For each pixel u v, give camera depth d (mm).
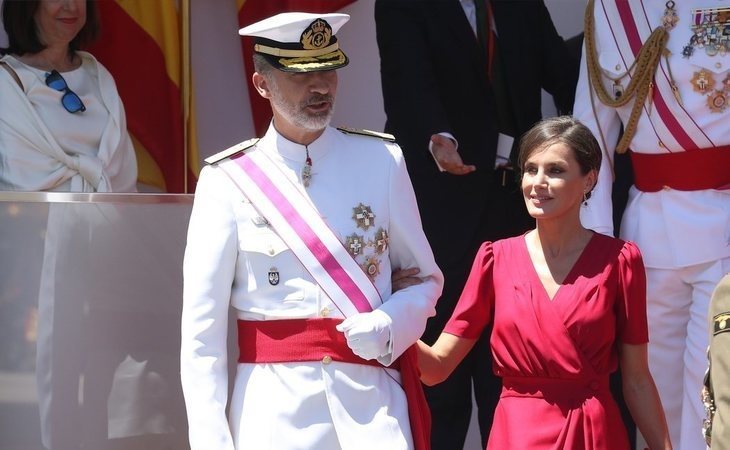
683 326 17438
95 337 14547
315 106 12227
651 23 16828
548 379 13117
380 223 12633
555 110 21281
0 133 16516
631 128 17078
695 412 16969
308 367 12172
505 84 18469
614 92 17141
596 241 13531
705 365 16859
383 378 12398
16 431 14406
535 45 18906
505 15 18625
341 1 21297
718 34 16500
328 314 12219
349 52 21922
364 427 12070
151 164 20453
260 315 12320
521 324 13234
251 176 12523
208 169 12656
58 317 14422
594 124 17359
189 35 19766
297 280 12289
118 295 14648
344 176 12648
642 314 13367
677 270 17109
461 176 18375
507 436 13211
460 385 18453
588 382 13062
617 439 13086
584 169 13453
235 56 21609
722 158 16734
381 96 22031
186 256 12414
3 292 14344
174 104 20312
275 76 12242
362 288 12305
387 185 12750
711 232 16797
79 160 16828
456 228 18438
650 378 13508
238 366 12562
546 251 13570
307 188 12531
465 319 14086
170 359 14945
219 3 21453
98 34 18156
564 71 19000
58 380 14422
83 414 14508
